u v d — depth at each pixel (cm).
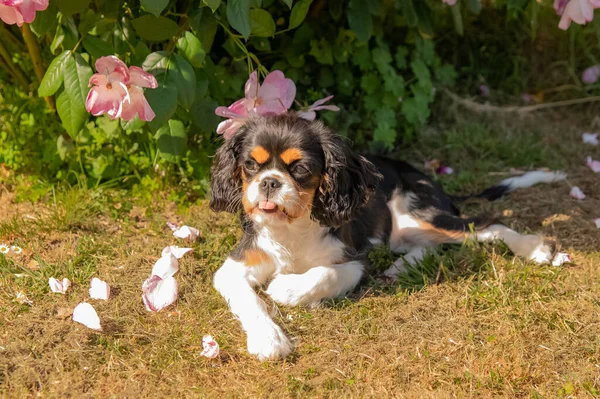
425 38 522
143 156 431
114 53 370
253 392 263
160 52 344
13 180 424
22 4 311
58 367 271
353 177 334
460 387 268
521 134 534
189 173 425
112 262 349
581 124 563
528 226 409
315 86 486
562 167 493
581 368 278
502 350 287
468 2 464
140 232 380
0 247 350
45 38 436
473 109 552
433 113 546
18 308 306
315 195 324
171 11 390
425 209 394
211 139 429
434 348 290
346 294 336
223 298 321
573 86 588
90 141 429
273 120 327
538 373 275
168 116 337
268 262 345
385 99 493
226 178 337
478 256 358
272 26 363
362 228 374
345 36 480
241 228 367
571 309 315
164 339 290
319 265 347
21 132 435
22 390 258
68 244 363
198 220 390
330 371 276
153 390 263
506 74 610
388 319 309
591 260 363
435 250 372
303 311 318
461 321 307
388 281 350
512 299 322
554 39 614
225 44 434
